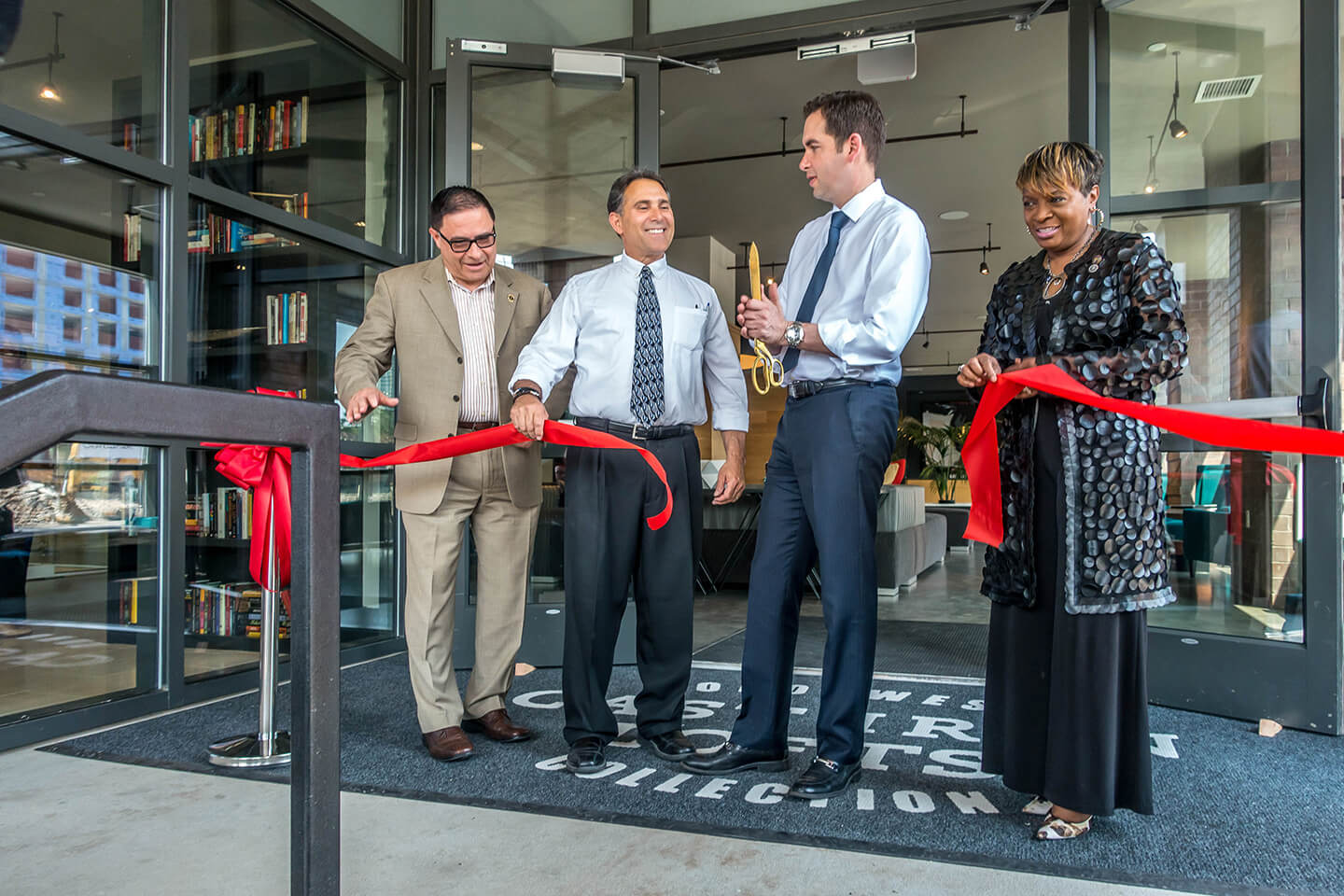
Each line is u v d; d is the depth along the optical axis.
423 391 2.39
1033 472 1.79
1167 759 2.32
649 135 3.82
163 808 1.93
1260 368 2.86
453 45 3.73
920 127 7.88
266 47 3.40
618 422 2.27
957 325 16.23
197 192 3.06
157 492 2.88
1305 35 2.71
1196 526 2.91
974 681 3.25
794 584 2.17
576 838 1.72
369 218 3.94
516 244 3.85
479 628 2.49
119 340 2.82
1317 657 2.60
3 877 1.56
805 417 2.06
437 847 1.68
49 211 2.63
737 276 12.55
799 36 3.75
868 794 1.99
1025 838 1.74
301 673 0.79
